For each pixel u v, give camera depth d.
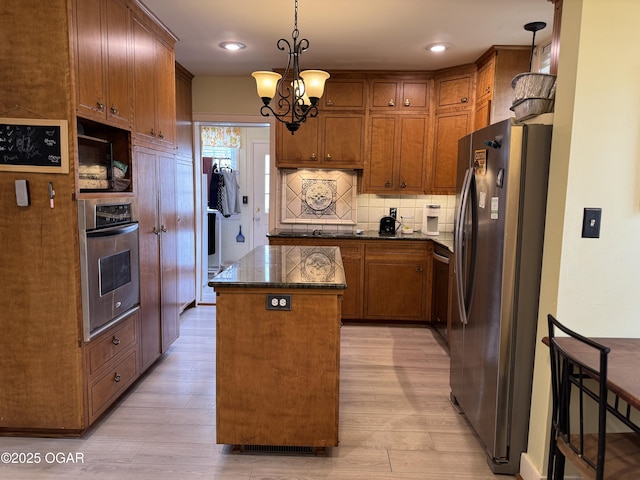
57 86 2.04
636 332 1.83
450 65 4.07
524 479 2.02
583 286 1.81
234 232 7.02
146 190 2.95
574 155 1.75
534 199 1.93
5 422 2.25
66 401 2.23
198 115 4.68
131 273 2.71
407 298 4.30
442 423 2.52
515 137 1.91
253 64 4.21
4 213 2.12
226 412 2.12
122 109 2.58
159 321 3.21
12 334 2.19
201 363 3.31
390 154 4.39
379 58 3.90
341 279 2.12
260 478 2.00
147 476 2.00
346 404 2.72
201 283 5.09
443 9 2.82
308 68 4.25
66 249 2.13
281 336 2.07
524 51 3.50
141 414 2.55
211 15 3.00
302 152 4.44
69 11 2.02
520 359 2.01
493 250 2.07
